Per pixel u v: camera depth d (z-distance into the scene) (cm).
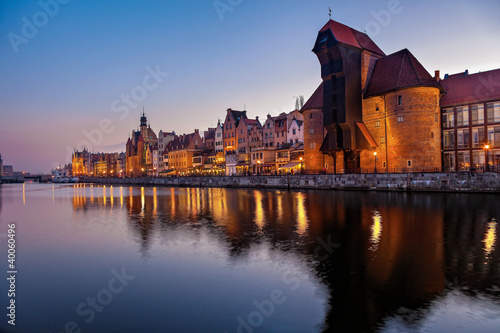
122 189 9675
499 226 2180
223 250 1770
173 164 14262
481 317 956
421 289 1166
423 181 4544
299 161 7681
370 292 1153
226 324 967
